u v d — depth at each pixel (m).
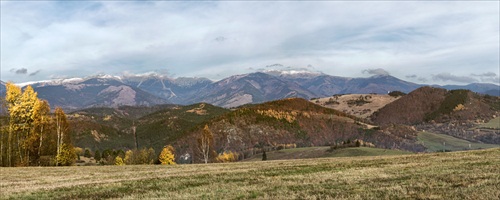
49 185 32.78
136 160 113.44
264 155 184.50
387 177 26.91
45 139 77.44
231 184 27.78
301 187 24.27
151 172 43.25
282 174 33.44
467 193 17.97
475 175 24.23
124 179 35.53
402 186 21.64
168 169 48.06
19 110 71.12
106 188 28.58
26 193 27.47
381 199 18.00
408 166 34.16
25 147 73.75
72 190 28.20
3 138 72.19
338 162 44.94
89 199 23.92
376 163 39.94
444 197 17.41
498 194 17.00
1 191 29.38
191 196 22.48
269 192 22.44
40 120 73.69
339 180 26.75
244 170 39.72
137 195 24.33
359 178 27.28
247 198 20.80
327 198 19.03
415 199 17.52
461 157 40.53
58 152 76.81
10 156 71.31
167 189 26.78
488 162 31.97
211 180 31.00
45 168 56.59
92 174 43.88
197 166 53.34
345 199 18.44
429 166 32.66
